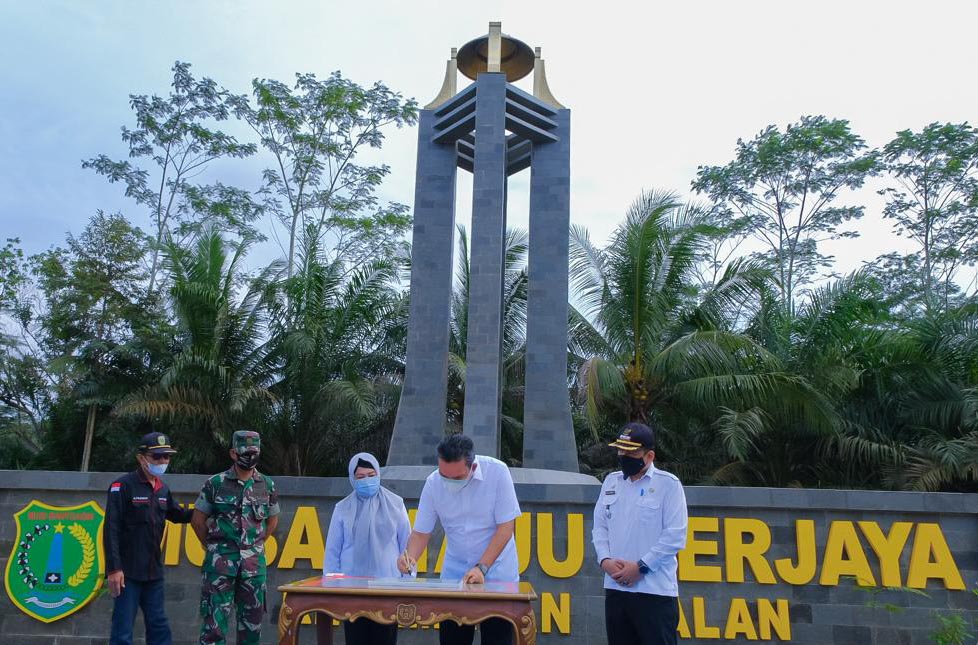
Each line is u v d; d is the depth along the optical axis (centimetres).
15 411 2656
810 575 867
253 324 2048
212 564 630
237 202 3152
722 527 889
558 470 1361
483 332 1390
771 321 1947
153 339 2098
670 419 1845
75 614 906
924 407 1678
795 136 3234
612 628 541
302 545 909
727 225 3338
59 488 933
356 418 2039
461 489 554
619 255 1734
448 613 452
